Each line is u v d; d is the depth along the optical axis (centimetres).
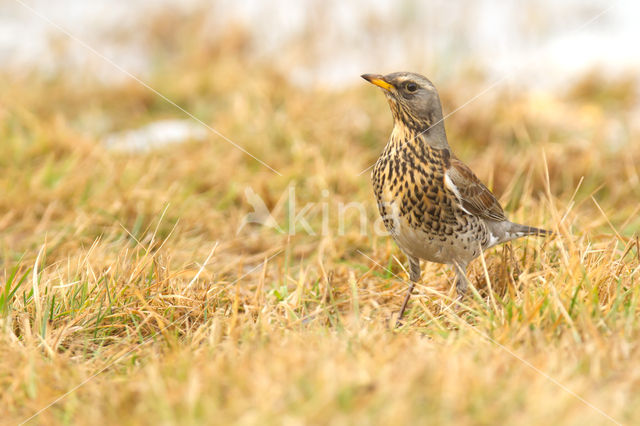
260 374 619
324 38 2200
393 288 987
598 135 1523
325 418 562
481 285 930
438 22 2245
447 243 889
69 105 1855
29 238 1138
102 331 826
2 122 1566
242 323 815
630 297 793
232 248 1159
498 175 1308
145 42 2336
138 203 1210
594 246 937
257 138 1470
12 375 711
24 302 839
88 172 1315
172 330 838
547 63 2102
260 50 2158
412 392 593
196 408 583
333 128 1512
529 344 698
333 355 663
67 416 630
